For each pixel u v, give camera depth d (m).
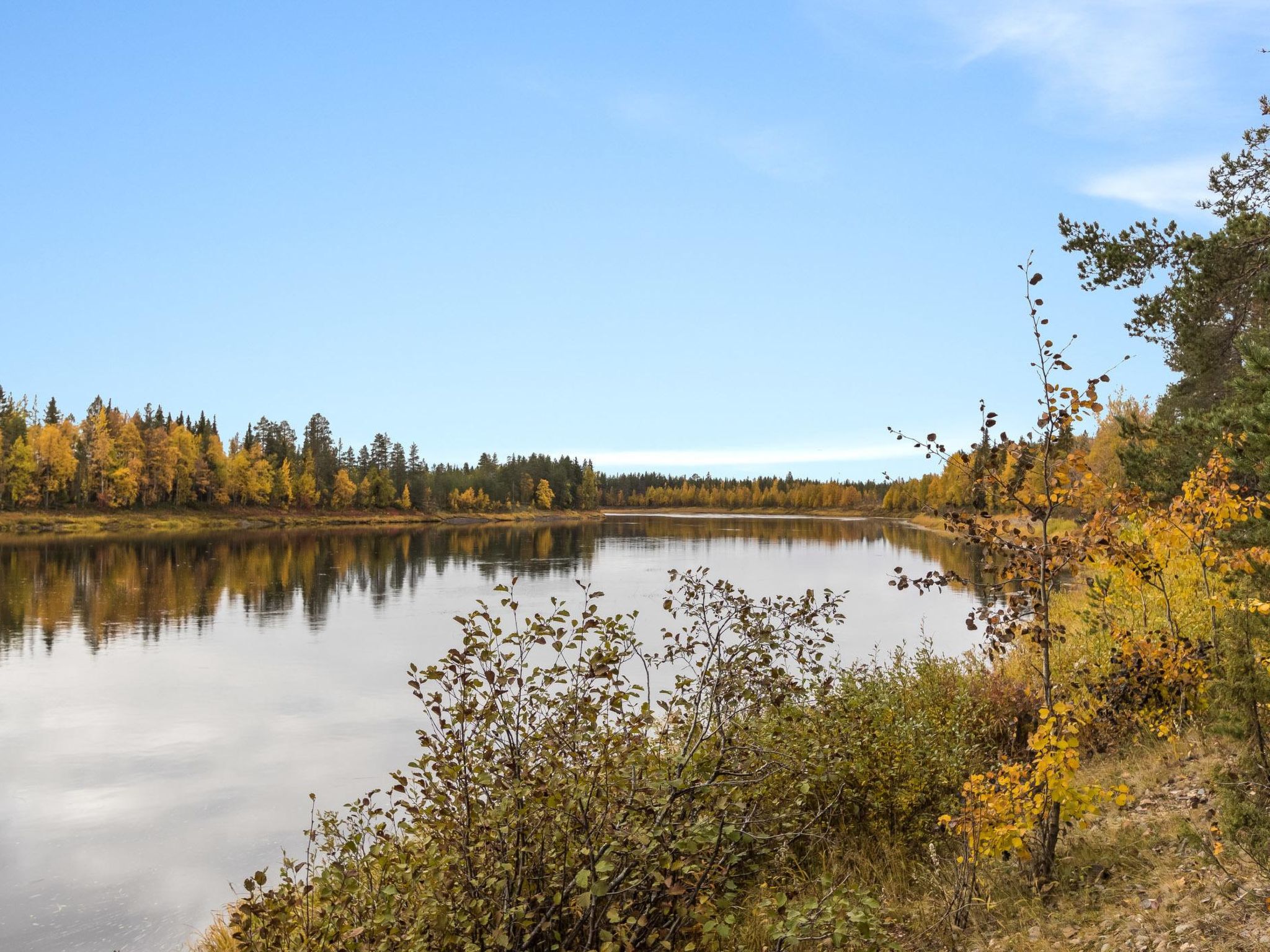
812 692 7.39
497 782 4.69
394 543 78.06
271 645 25.83
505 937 4.09
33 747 15.68
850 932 4.45
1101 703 9.02
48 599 36.03
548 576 46.34
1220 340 11.68
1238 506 7.80
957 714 8.94
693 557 60.53
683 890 4.32
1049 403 6.07
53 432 91.75
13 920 9.40
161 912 9.56
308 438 137.25
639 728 5.15
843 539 86.00
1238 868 5.32
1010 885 6.01
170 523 97.19
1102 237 11.98
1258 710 6.07
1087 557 6.18
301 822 12.11
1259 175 12.11
